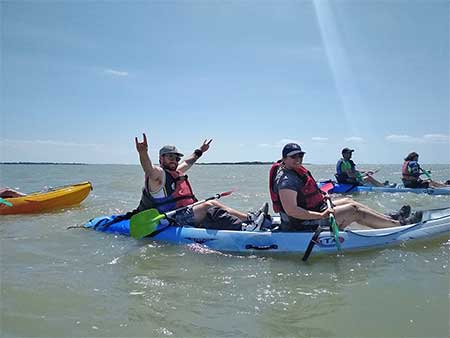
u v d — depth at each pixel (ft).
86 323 9.63
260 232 16.07
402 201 31.94
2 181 60.34
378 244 16.07
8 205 25.53
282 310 10.30
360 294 11.23
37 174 86.94
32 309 10.39
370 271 13.23
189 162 22.27
